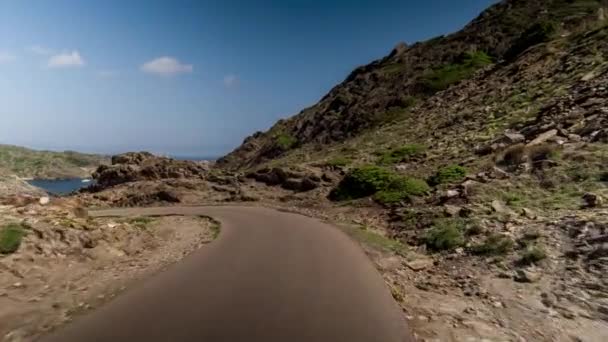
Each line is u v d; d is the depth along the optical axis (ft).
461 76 160.56
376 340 18.63
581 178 44.83
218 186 120.98
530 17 189.67
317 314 21.76
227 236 50.88
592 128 57.31
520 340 19.02
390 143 117.50
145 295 25.40
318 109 227.20
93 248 35.63
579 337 19.11
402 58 218.38
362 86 204.33
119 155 165.48
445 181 63.93
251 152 246.27
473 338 19.21
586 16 148.77
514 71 122.62
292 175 106.42
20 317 21.77
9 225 31.19
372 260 34.81
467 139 86.02
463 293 25.86
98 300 24.85
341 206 73.51
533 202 42.37
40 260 29.91
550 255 28.22
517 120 81.46
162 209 102.53
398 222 52.16
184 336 19.17
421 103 153.89
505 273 27.55
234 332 19.56
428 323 21.01
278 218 68.59
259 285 27.25
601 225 29.86
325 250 38.99
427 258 34.73
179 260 36.32
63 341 18.85
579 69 92.17
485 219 40.11
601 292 22.71
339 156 123.03
